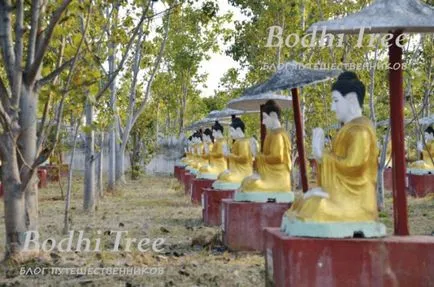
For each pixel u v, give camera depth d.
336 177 7.76
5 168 10.41
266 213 12.10
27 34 11.94
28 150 10.55
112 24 14.82
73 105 13.06
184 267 10.42
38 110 11.95
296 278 7.56
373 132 7.74
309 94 22.80
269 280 8.52
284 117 23.64
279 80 10.31
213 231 13.18
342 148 7.77
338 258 7.56
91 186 19.56
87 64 10.81
